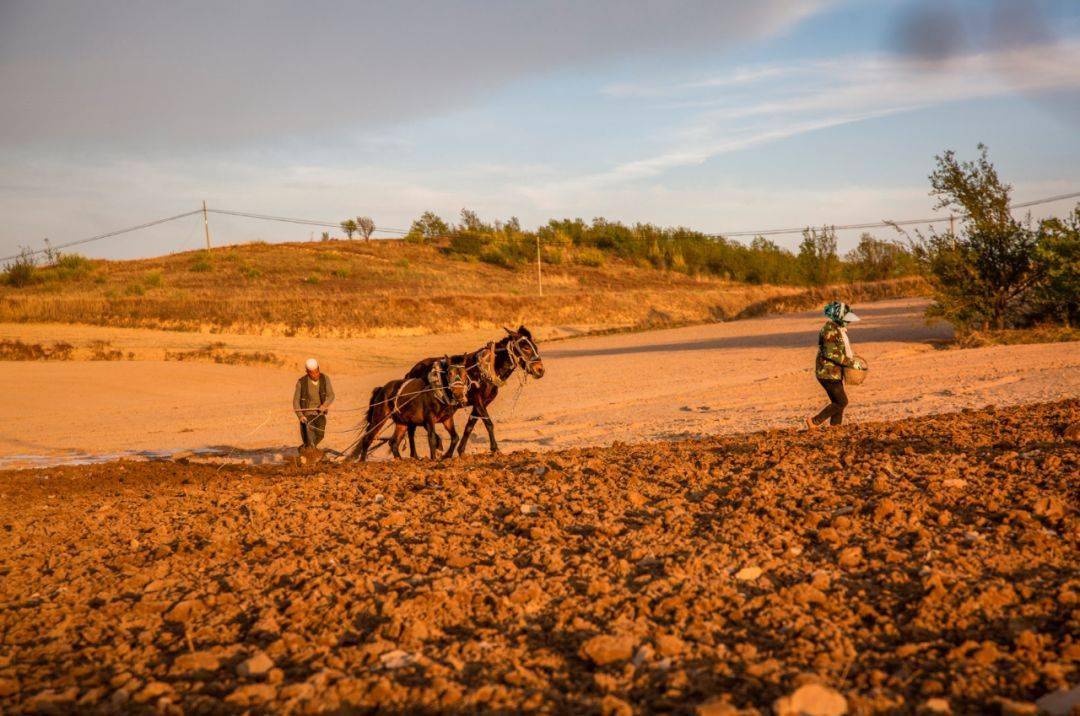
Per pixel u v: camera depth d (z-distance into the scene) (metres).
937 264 30.80
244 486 11.05
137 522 9.05
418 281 69.69
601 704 4.05
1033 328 30.06
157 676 4.83
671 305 63.47
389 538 7.52
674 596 5.40
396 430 13.52
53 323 41.59
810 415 15.76
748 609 5.22
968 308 30.73
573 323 56.12
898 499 7.33
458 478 10.25
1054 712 3.75
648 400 21.00
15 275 59.97
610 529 7.09
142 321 43.47
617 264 91.69
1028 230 29.64
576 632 5.06
